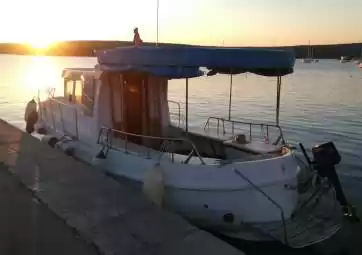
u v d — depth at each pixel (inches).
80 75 386.3
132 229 205.5
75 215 224.2
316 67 4751.5
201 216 276.5
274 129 669.9
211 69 296.0
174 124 401.4
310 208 301.9
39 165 328.8
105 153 325.1
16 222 218.8
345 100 1348.4
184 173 277.4
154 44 347.3
